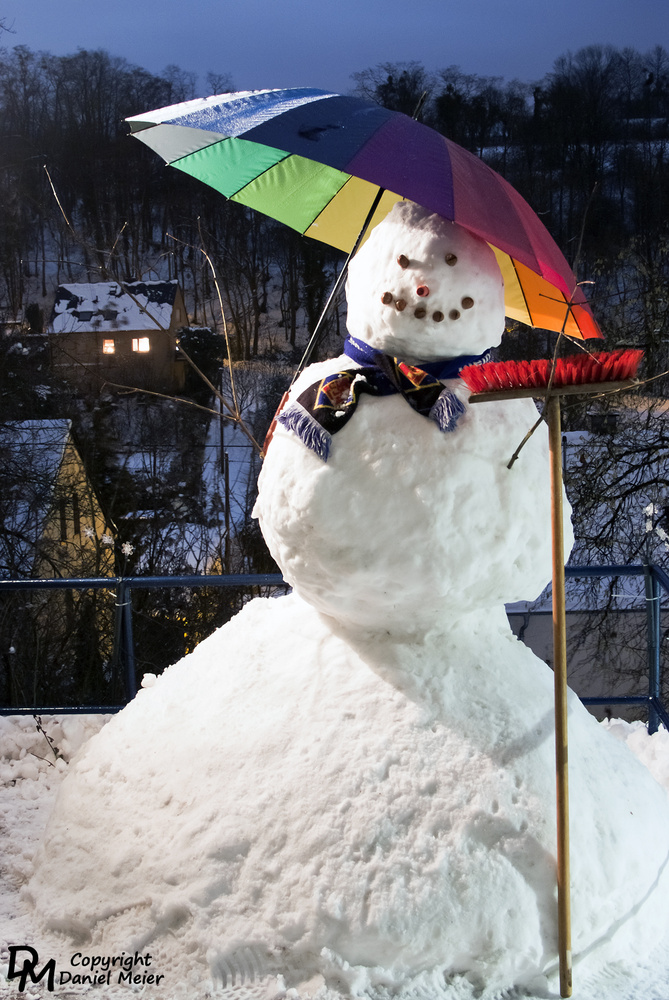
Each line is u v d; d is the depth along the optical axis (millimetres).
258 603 3537
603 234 16016
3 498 16922
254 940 2633
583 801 2881
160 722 3283
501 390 2582
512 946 2615
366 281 2879
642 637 14227
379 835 2686
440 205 2422
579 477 15031
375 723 2889
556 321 3234
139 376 20766
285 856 2705
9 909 3145
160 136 3186
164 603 15914
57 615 15219
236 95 2840
